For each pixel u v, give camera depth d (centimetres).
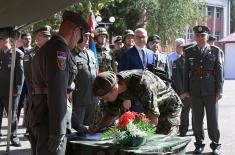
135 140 295
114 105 361
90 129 359
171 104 396
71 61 337
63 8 457
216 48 662
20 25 563
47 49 327
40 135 331
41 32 664
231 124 975
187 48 673
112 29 3078
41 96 334
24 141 726
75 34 344
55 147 317
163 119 395
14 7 439
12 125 683
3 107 709
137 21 3212
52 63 321
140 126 317
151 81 359
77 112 580
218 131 655
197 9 3478
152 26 3278
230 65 3750
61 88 320
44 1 422
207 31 665
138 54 637
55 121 317
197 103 659
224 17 5031
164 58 652
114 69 718
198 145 658
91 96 587
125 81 348
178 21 3309
